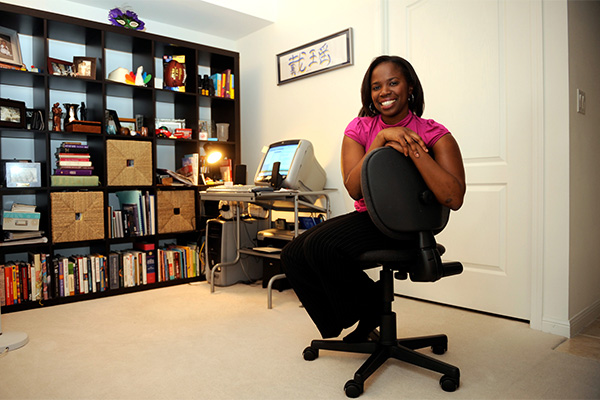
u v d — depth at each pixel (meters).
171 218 3.18
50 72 2.78
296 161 2.75
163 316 2.35
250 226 3.21
